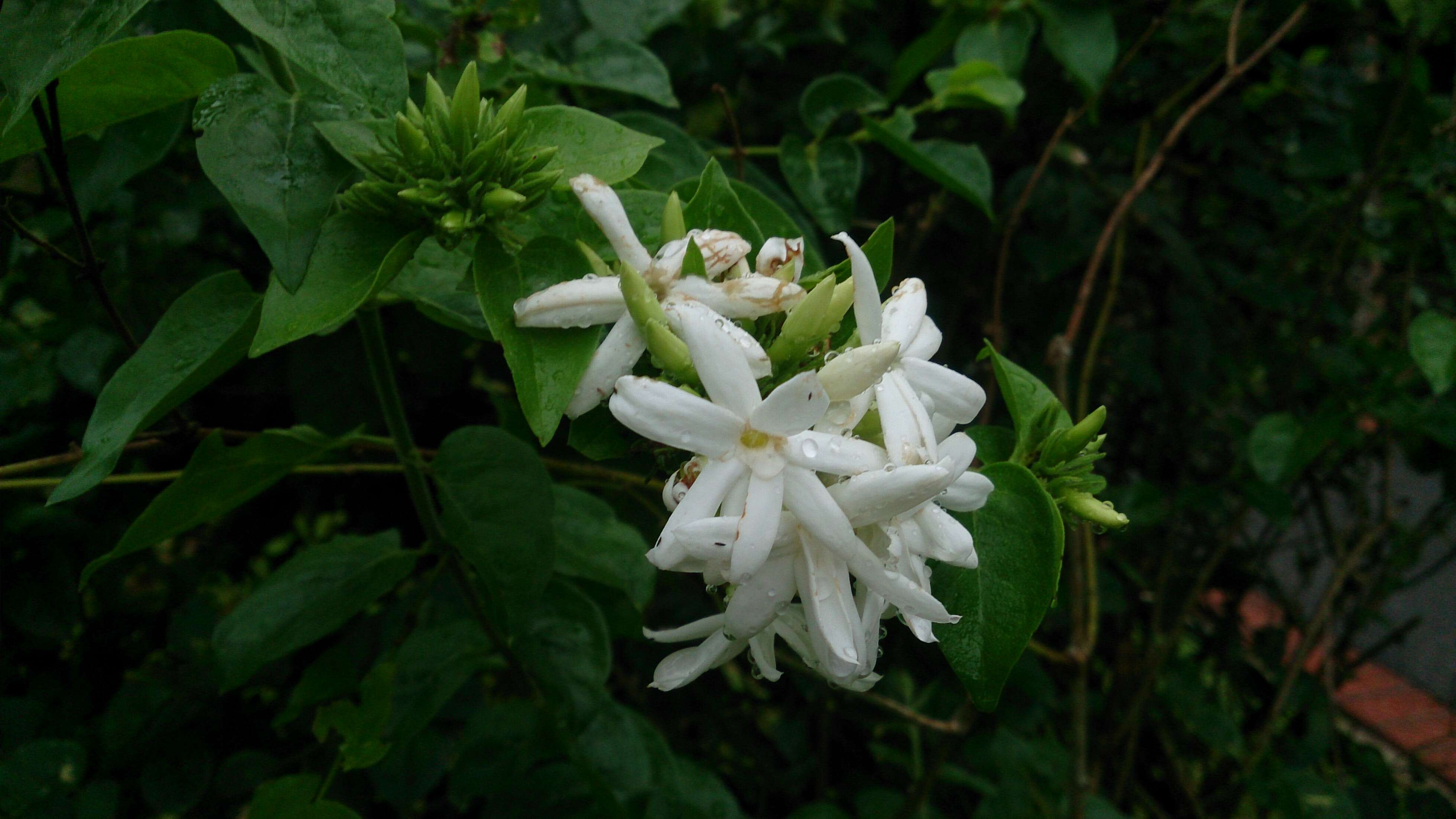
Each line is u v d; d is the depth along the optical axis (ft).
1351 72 1.40
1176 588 1.66
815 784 1.54
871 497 0.47
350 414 1.02
